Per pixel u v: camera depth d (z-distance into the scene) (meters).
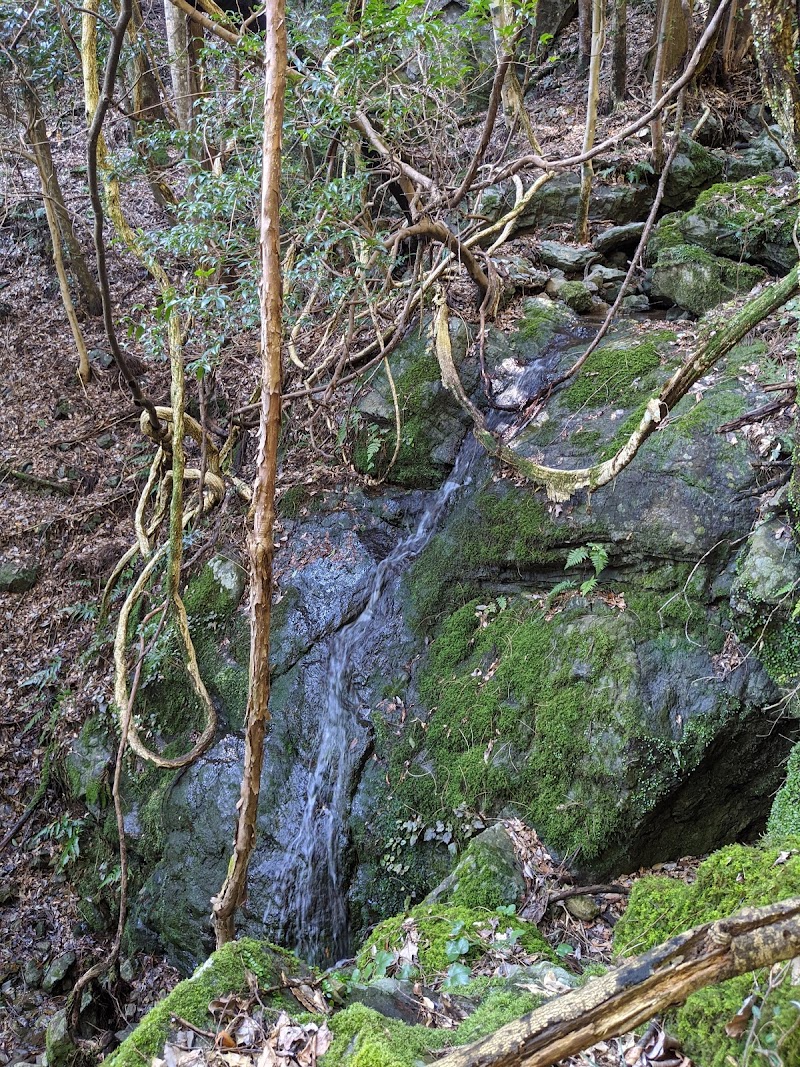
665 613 4.74
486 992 2.93
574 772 4.58
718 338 3.78
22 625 8.31
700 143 8.72
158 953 6.23
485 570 5.75
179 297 5.38
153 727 6.88
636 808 4.37
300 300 6.71
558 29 10.48
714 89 9.15
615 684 4.65
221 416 8.41
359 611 6.30
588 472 4.74
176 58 7.36
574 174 8.11
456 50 5.64
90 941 6.63
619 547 5.05
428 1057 2.31
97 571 8.40
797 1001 2.16
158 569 7.66
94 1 5.80
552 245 7.68
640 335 6.18
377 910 5.17
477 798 4.89
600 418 5.68
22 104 8.66
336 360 6.86
